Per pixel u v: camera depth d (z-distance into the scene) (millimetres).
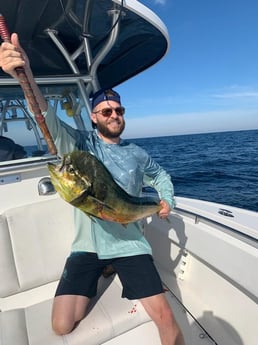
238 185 11648
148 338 1583
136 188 1866
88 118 2652
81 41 2582
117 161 1828
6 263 1895
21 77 1286
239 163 18047
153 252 2555
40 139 2365
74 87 2629
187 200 2918
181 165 18422
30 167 2115
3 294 1895
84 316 1605
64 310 1551
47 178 2195
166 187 1951
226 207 2613
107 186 1386
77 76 2586
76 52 2578
